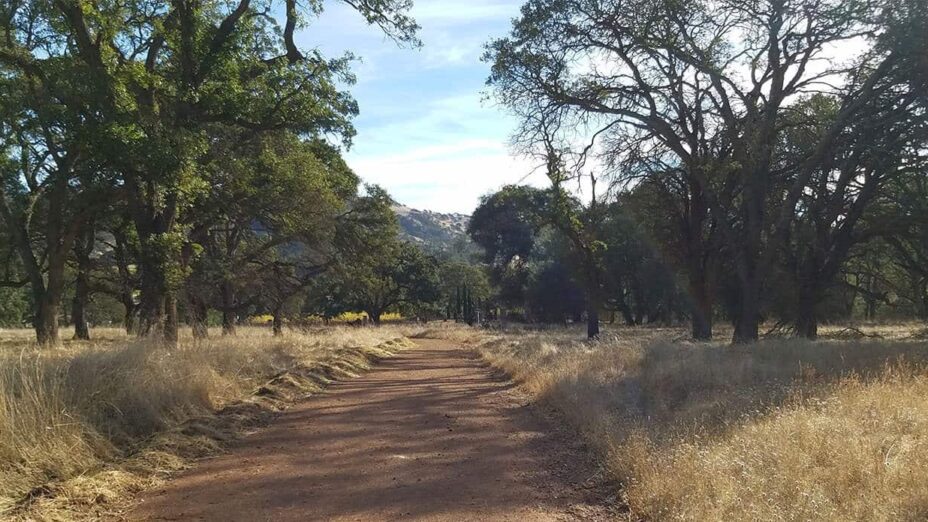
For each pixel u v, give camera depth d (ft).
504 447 27.07
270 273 103.55
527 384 45.55
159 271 53.21
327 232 91.15
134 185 54.70
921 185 80.94
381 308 235.61
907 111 65.36
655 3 69.87
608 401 33.42
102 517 17.76
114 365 28.86
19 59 53.57
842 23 65.41
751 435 22.31
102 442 22.53
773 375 36.35
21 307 183.52
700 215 86.22
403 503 19.40
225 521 17.56
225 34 55.83
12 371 24.77
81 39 49.90
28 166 75.87
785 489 17.04
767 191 76.79
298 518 17.90
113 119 46.60
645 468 20.02
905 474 17.17
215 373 35.91
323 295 191.42
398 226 112.78
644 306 189.88
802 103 78.43
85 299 108.17
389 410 36.17
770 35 69.67
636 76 75.77
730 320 141.28
